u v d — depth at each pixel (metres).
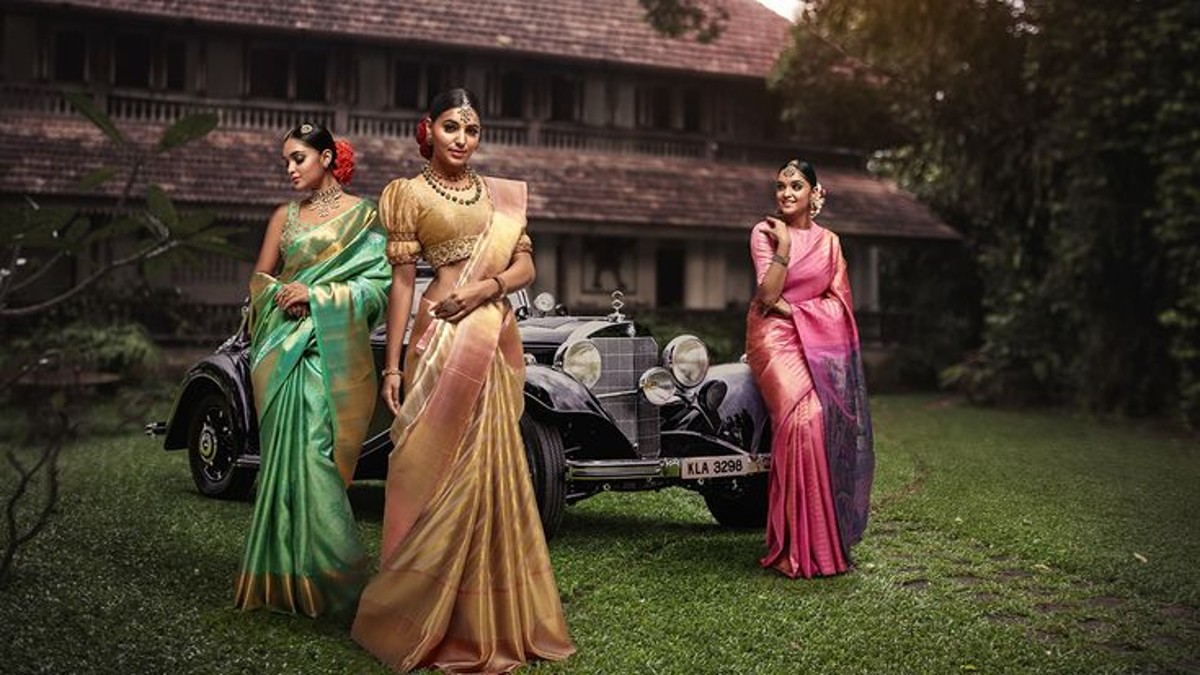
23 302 14.82
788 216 5.34
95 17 18.19
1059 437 11.64
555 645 3.79
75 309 16.02
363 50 20.08
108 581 4.62
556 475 5.56
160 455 9.19
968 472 8.65
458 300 3.81
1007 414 14.88
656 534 6.15
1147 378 14.60
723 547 5.73
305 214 4.50
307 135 4.46
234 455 6.78
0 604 4.16
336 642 3.86
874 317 22.28
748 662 3.75
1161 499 7.32
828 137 23.06
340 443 4.27
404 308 3.99
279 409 4.29
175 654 3.67
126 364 14.95
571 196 19.41
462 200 3.94
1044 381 16.17
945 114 17.66
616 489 5.98
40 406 9.84
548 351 6.12
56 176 15.94
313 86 19.83
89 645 3.73
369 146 19.36
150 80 18.84
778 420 5.12
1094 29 14.60
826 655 3.83
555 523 5.60
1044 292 16.09
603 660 3.74
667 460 5.64
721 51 22.67
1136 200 14.72
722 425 6.08
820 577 5.02
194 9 18.58
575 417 5.66
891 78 19.50
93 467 8.40
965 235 22.56
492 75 20.95
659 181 20.84
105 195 15.80
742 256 22.19
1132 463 9.31
